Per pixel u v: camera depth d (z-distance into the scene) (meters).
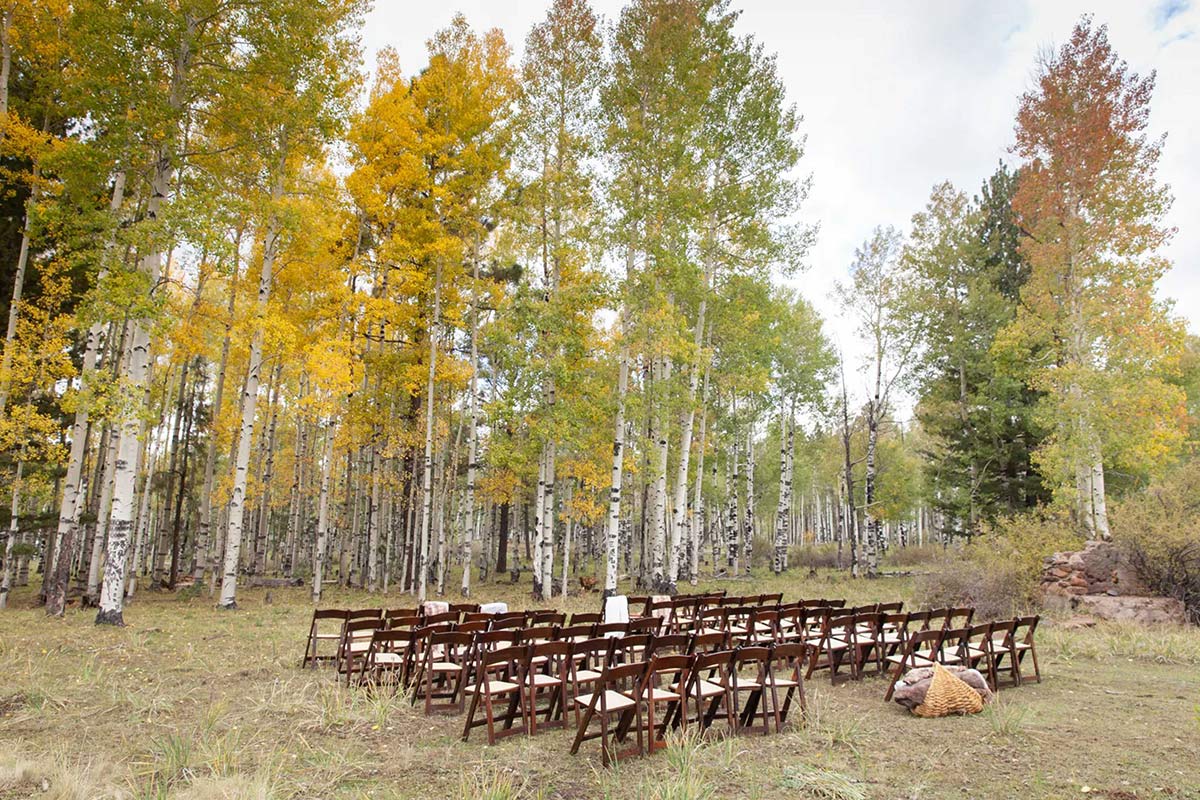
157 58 11.50
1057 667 9.38
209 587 19.33
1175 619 12.53
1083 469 18.22
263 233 14.64
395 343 20.08
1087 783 4.84
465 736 5.81
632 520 27.97
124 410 10.53
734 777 4.95
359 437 18.27
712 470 29.91
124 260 11.86
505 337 16.38
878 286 25.47
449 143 16.94
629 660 8.63
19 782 4.51
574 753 5.45
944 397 25.94
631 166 15.78
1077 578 14.42
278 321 13.43
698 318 19.25
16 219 14.57
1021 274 26.45
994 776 5.00
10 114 12.49
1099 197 17.98
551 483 17.94
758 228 17.61
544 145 17.12
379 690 7.13
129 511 11.59
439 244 16.06
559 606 16.08
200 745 5.24
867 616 8.79
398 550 24.05
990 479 24.30
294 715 6.30
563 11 16.73
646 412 18.36
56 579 12.89
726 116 17.47
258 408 23.83
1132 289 17.33
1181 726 6.36
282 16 11.44
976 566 14.64
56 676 7.54
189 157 12.05
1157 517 14.15
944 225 26.05
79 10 10.39
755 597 11.12
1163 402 16.50
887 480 28.28
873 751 5.59
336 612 8.55
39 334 13.93
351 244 18.47
